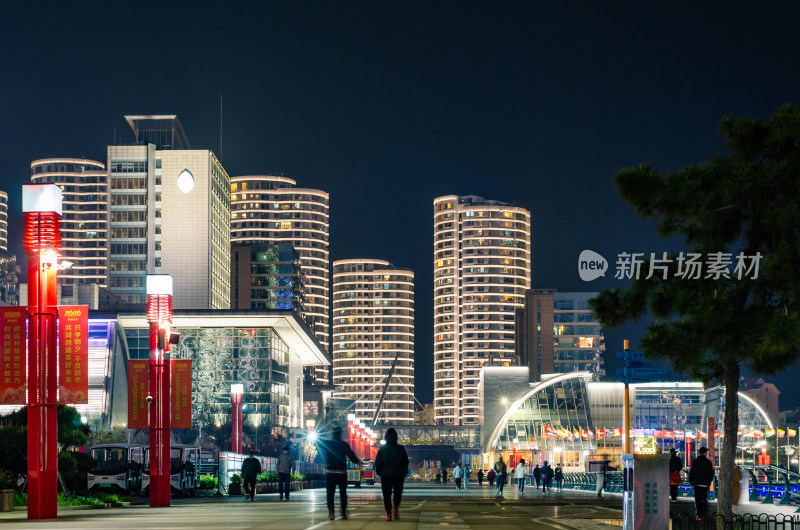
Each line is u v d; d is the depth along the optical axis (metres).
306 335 139.50
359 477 105.81
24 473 45.81
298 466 119.81
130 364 43.91
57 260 31.83
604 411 199.00
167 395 40.78
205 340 128.88
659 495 20.77
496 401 190.12
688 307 21.91
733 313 22.05
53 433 30.86
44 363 31.00
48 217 31.64
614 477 73.44
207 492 60.47
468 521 29.17
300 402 152.25
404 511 35.91
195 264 190.88
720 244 22.70
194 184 194.00
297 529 23.53
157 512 35.31
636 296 23.05
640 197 23.02
